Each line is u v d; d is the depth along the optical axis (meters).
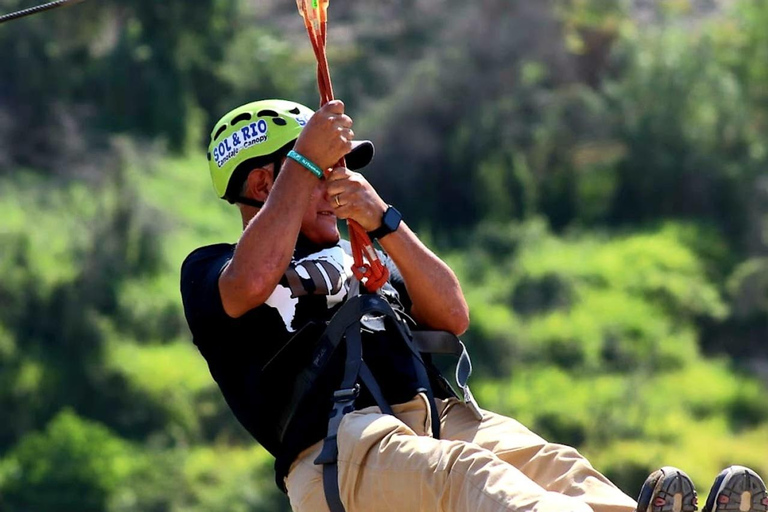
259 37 163.50
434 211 134.25
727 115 141.62
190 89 150.75
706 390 108.88
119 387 99.44
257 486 90.81
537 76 143.50
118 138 138.12
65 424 92.81
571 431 98.62
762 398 108.50
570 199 136.75
